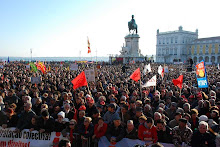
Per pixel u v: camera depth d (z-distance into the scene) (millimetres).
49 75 22172
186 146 6078
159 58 128625
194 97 11562
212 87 14430
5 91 11836
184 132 6191
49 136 7090
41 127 7109
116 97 11648
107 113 7488
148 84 12445
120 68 40594
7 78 17516
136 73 13031
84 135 6777
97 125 6785
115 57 68625
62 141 5227
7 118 7477
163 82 17750
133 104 8344
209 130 6523
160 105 9016
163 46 126375
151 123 6273
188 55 119688
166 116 8336
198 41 114688
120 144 6594
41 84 14961
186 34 121375
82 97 10516
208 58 111500
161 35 126938
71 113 7949
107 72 28266
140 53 71125
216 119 7598
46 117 6992
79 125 7219
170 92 11367
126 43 70438
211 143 5852
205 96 10930
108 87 14227
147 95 12078
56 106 8383
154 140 6332
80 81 11156
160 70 20984
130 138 6547
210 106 8625
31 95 12180
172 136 6355
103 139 6730
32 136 7184
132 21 68875
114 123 6660
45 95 11078
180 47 119000
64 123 7141
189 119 7586
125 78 20922
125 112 7984
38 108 9242
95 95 12102
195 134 6062
